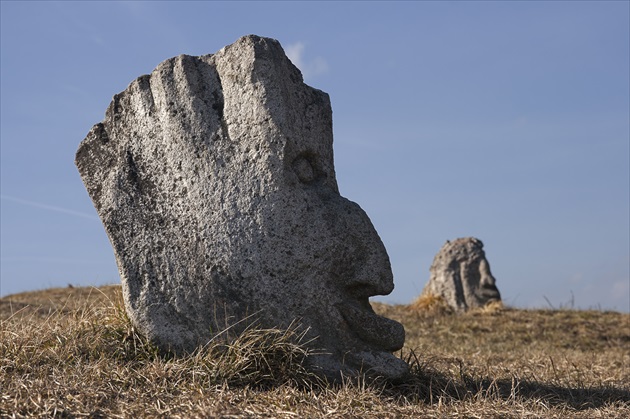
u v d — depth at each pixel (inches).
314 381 231.3
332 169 249.4
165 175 245.9
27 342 243.6
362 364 234.4
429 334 533.3
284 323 232.4
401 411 207.9
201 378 222.5
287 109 235.9
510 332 544.1
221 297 235.8
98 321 256.2
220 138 240.2
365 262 237.1
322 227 234.4
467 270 687.7
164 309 241.6
